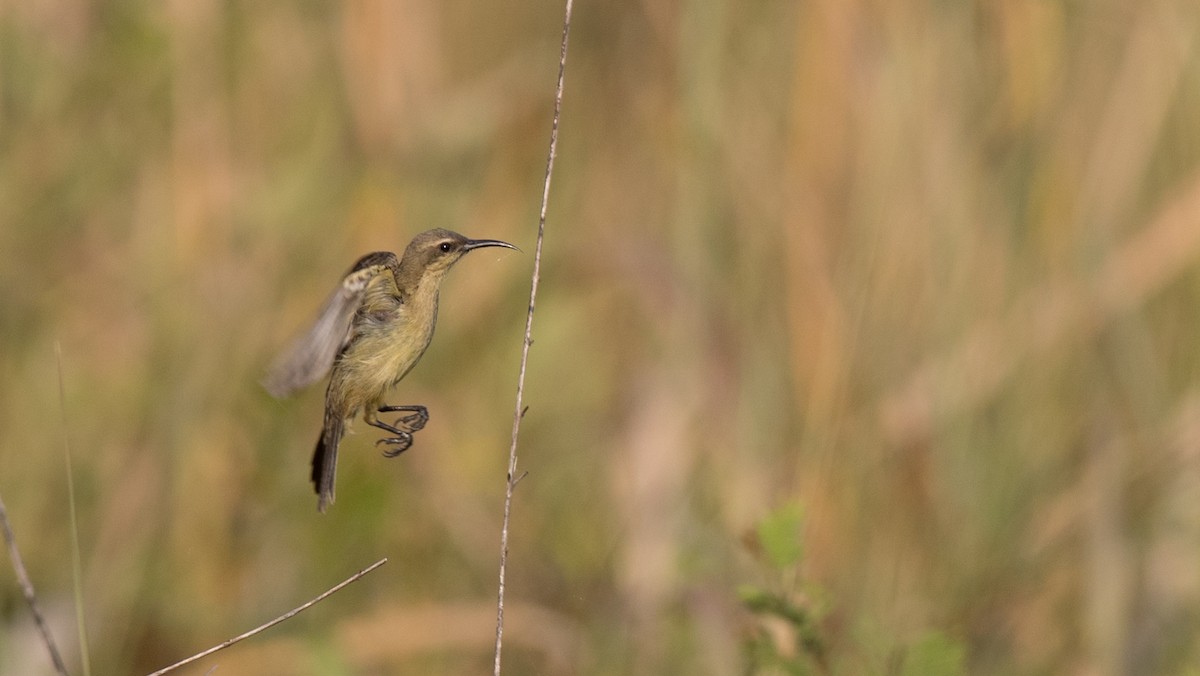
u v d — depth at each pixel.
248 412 11.53
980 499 10.92
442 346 12.59
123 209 12.20
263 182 12.54
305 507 11.24
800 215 11.65
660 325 11.95
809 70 11.92
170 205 12.22
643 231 12.72
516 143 13.57
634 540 10.85
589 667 10.32
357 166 12.76
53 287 11.91
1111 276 11.63
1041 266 11.78
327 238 12.55
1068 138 12.15
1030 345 11.44
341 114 12.98
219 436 11.39
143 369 11.62
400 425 7.37
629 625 10.43
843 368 10.99
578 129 13.84
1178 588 10.56
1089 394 11.45
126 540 10.94
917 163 11.63
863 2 11.89
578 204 13.59
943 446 11.02
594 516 11.81
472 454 12.04
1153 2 12.21
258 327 11.94
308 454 11.49
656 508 10.95
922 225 11.48
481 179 13.33
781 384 11.36
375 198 12.61
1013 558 10.74
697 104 12.16
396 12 12.87
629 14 13.85
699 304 11.73
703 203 12.02
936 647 7.88
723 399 11.38
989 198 11.81
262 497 11.29
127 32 11.79
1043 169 12.01
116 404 11.53
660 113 13.20
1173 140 12.25
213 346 11.62
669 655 10.23
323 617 10.85
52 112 11.88
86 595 10.66
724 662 9.95
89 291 12.00
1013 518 10.95
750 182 11.95
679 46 12.71
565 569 11.33
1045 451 11.24
